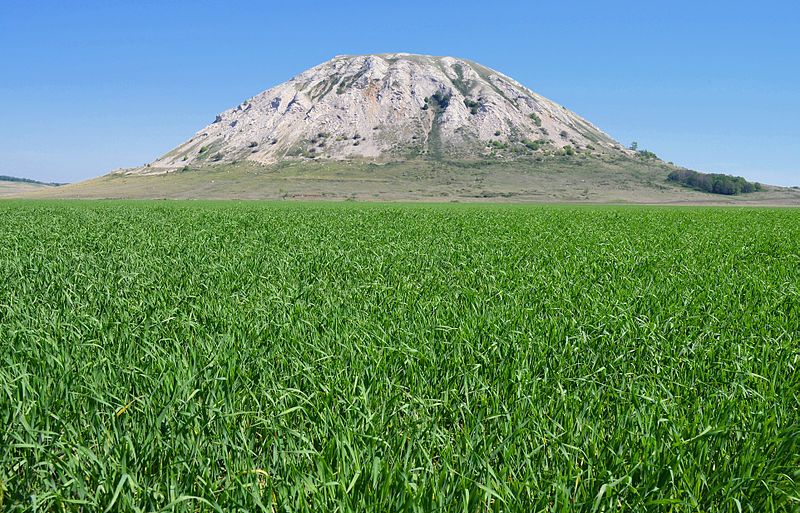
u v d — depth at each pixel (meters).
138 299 8.65
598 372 5.44
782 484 3.57
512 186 182.12
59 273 11.04
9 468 3.72
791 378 5.20
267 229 25.39
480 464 3.62
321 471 3.46
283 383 5.07
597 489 3.42
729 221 34.94
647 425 4.11
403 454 3.87
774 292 9.32
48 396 4.55
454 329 6.59
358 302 8.54
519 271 11.95
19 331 6.12
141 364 5.41
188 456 3.69
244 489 3.22
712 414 4.38
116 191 183.25
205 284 10.05
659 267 13.15
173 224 28.61
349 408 4.22
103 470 3.42
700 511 3.27
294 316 7.27
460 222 31.75
